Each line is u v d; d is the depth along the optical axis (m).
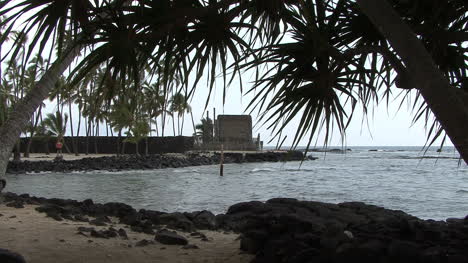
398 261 3.22
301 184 23.08
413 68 2.45
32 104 6.75
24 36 3.00
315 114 3.49
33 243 4.28
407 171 35.59
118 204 8.25
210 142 61.94
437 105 2.37
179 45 3.38
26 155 46.12
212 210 12.61
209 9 3.21
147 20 3.17
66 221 5.99
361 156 81.19
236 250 4.61
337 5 3.59
